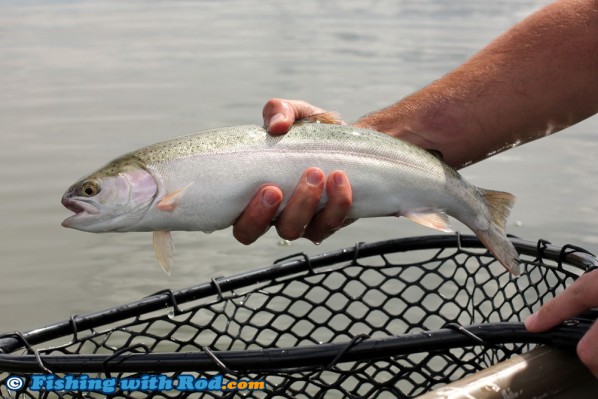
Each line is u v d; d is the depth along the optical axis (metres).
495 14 7.83
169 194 1.01
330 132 1.05
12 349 1.01
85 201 1.02
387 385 0.96
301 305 1.42
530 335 0.92
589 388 0.90
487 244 1.10
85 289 1.51
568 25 1.11
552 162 2.44
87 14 8.38
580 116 1.12
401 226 1.87
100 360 0.94
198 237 1.80
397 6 9.30
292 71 4.32
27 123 3.06
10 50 5.41
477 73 1.13
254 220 1.02
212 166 1.02
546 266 1.10
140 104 3.45
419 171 1.07
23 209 2.00
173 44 5.79
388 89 3.66
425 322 1.36
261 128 1.04
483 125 1.12
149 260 1.66
